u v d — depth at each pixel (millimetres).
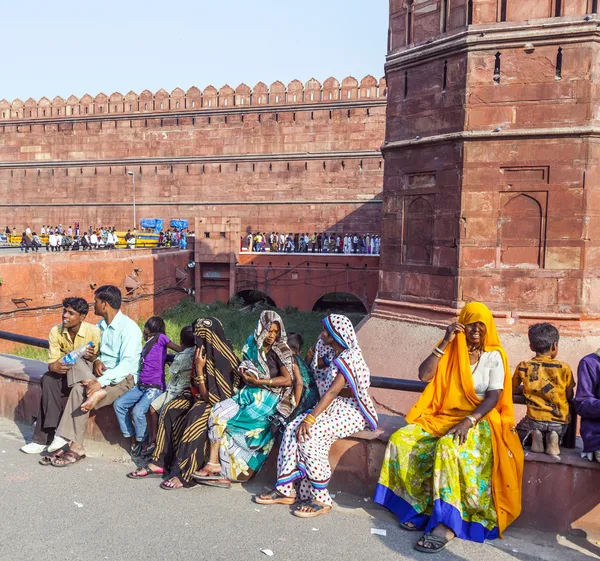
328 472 3297
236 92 30297
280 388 3557
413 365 7566
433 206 8109
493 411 3111
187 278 24734
